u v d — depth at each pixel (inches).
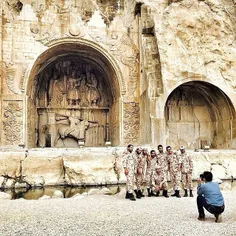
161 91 797.9
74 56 999.6
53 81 1043.9
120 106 891.4
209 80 810.2
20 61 860.0
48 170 629.6
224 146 870.4
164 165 457.4
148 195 458.3
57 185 616.1
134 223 285.9
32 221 295.9
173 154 461.1
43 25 877.8
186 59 805.9
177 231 260.5
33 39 870.4
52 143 1024.9
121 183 622.8
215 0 832.9
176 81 795.4
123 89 893.2
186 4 823.1
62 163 634.8
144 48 831.7
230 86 821.2
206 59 814.5
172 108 923.4
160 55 795.4
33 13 876.0
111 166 634.2
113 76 936.3
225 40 828.6
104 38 898.7
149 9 829.8
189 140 921.5
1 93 842.8
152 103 782.5
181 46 807.7
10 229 268.7
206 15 823.1
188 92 931.3
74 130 1026.7
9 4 867.4
